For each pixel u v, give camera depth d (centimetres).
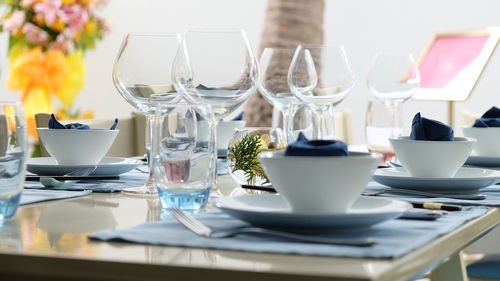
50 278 94
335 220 103
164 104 135
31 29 488
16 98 616
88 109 763
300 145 111
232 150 171
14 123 123
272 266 87
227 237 104
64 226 115
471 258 245
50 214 128
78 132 181
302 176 108
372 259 92
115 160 197
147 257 93
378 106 248
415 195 152
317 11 675
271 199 123
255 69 165
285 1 679
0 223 118
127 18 740
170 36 170
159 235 106
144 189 161
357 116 684
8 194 122
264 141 170
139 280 90
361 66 674
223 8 710
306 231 107
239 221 118
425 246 100
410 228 112
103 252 96
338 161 107
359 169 107
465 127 205
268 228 108
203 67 163
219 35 163
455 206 132
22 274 96
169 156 134
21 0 486
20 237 106
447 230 111
